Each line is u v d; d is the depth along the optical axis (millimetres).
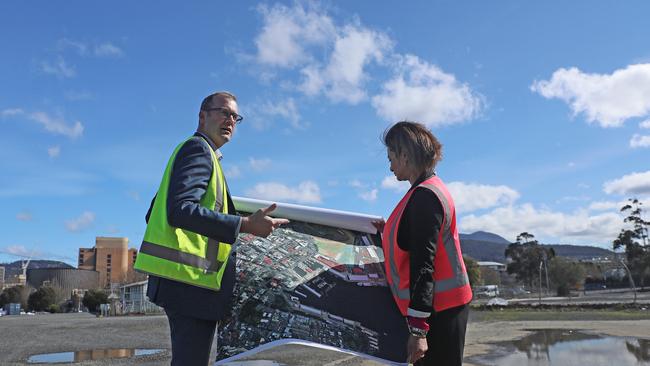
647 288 85375
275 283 2502
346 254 2861
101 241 140250
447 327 2445
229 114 2570
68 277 113062
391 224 2592
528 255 103562
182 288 2250
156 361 9070
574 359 8781
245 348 2248
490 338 12852
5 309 71812
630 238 89312
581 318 23219
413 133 2602
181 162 2318
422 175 2596
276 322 2342
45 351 11305
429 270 2340
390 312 2553
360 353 2352
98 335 16250
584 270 103000
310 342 2287
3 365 8938
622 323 18375
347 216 3018
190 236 2281
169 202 2205
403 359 2410
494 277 106375
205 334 2295
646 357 8812
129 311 54938
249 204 2977
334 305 2488
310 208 3012
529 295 89188
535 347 10641
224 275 2379
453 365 2447
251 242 2762
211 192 2361
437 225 2385
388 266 2611
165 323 23953
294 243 2842
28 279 113875
